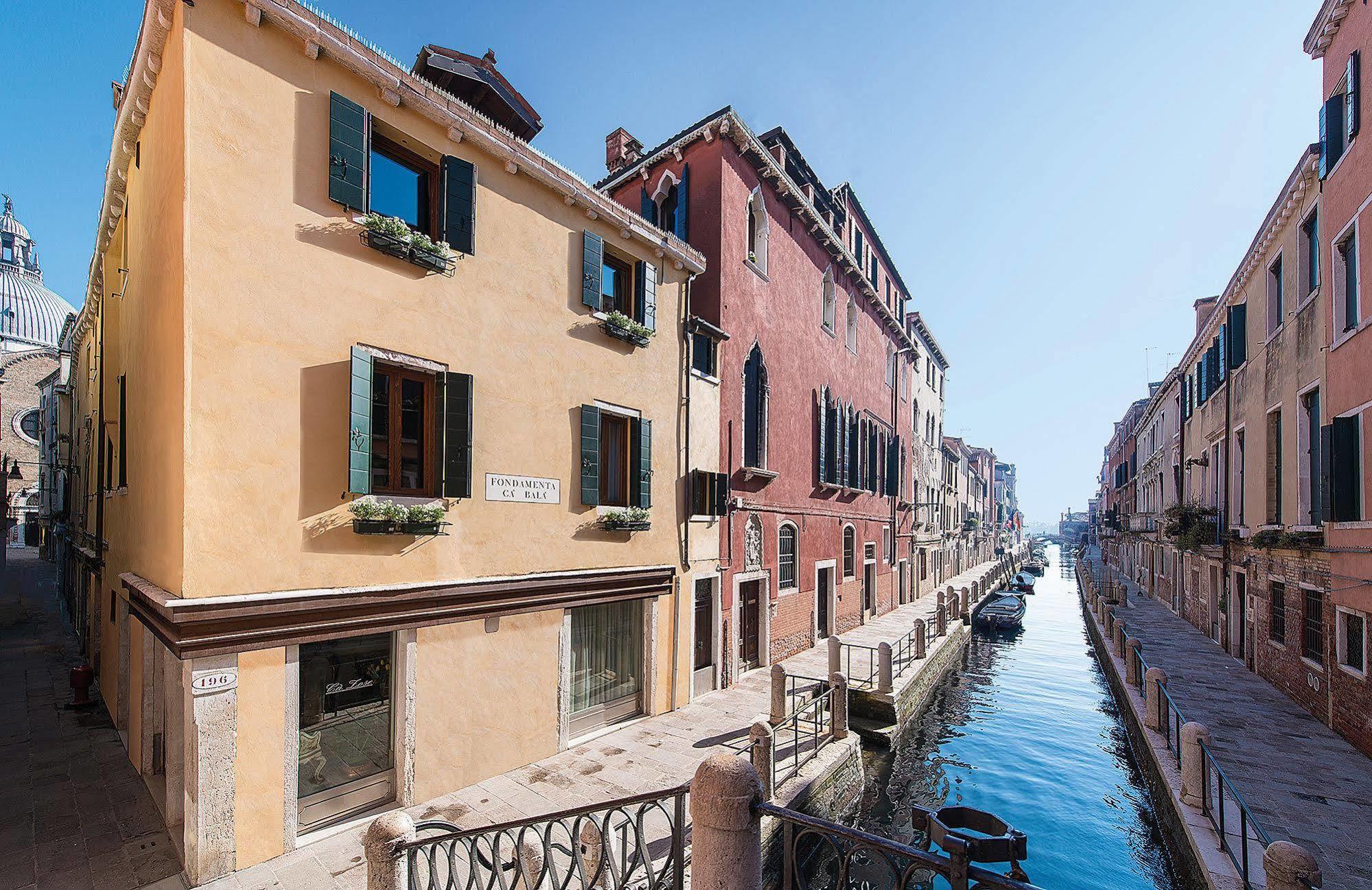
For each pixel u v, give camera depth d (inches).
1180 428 882.8
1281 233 480.4
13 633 575.5
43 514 1108.5
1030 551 2950.3
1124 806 386.6
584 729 339.9
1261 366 525.0
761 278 532.1
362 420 231.9
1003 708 595.8
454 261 269.6
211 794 196.2
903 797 399.2
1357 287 355.6
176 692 228.1
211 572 198.4
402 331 250.8
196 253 197.8
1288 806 280.7
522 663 295.1
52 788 260.7
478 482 277.9
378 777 246.5
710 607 454.3
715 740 341.4
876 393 845.2
